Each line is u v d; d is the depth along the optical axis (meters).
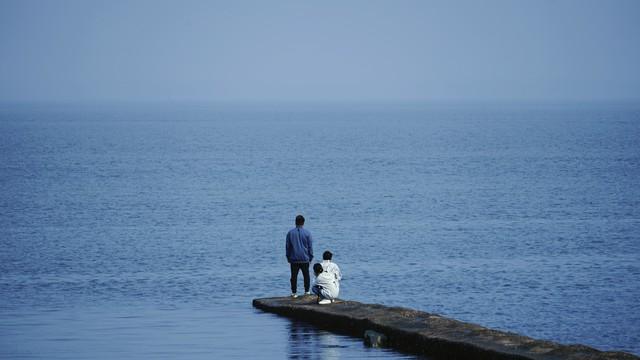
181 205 87.75
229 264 54.69
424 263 55.22
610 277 50.31
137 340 30.08
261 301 36.59
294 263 35.91
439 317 29.80
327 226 72.75
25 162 146.75
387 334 28.64
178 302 42.62
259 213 81.50
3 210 83.38
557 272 51.88
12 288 46.84
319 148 186.62
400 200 91.56
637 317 41.12
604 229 69.75
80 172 127.69
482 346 25.22
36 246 61.66
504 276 50.81
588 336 38.09
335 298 35.03
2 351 28.17
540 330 38.97
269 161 150.62
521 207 84.75
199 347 28.64
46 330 32.53
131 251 59.56
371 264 55.09
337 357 26.84
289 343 29.17
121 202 90.31
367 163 144.88
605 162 141.50
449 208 84.56
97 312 38.69
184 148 187.62
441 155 162.25
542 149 174.75
